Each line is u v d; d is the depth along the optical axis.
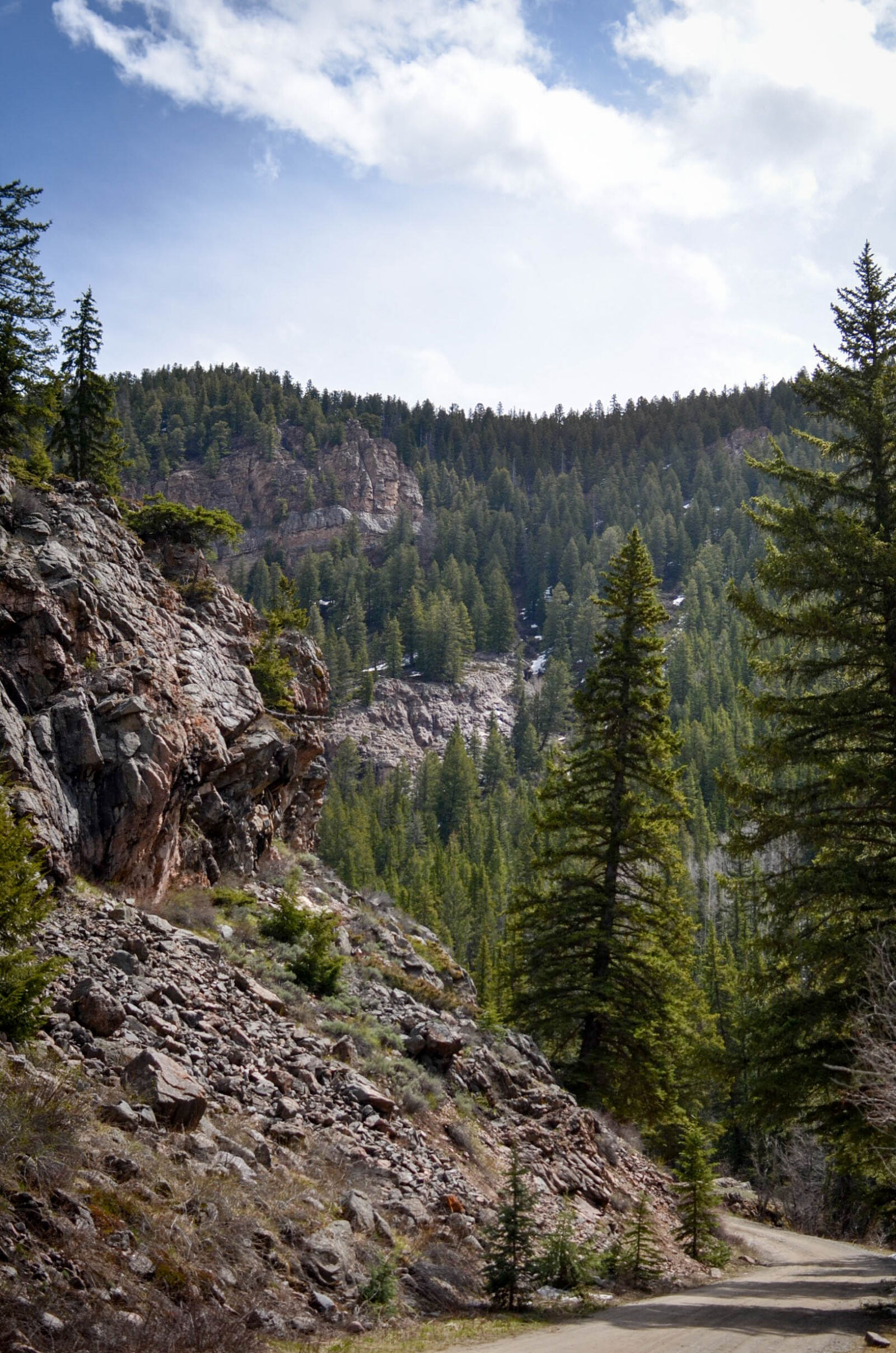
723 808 105.12
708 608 171.00
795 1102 16.81
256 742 27.59
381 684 155.38
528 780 134.88
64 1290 7.51
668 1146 29.62
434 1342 9.85
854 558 17.89
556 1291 13.67
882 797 17.19
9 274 30.14
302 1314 9.45
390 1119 15.67
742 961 57.53
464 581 187.25
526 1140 19.11
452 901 78.25
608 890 27.58
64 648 21.11
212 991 16.39
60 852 17.52
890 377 18.88
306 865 32.88
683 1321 11.88
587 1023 26.91
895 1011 14.18
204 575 35.97
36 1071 10.40
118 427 40.38
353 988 21.66
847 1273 18.80
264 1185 11.44
